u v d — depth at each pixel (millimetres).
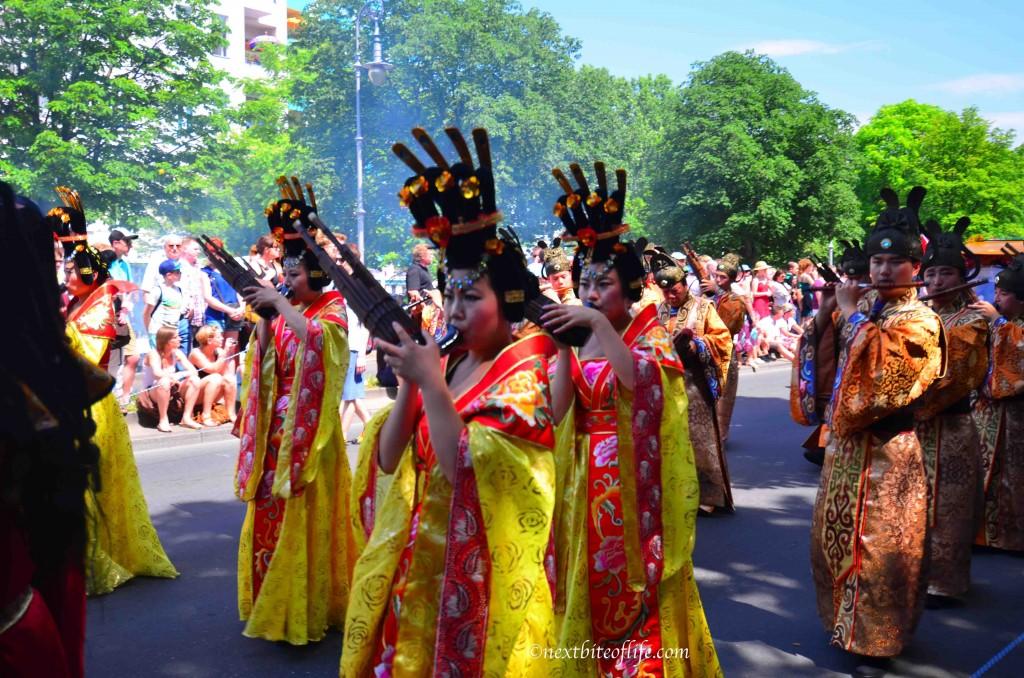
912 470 4234
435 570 2486
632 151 48562
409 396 2607
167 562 5613
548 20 42875
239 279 4469
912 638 4613
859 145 57219
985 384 6340
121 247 10531
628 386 3451
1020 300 6219
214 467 8750
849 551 4270
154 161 25734
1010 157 55719
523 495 2436
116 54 24359
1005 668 4363
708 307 7105
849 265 4297
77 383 2158
